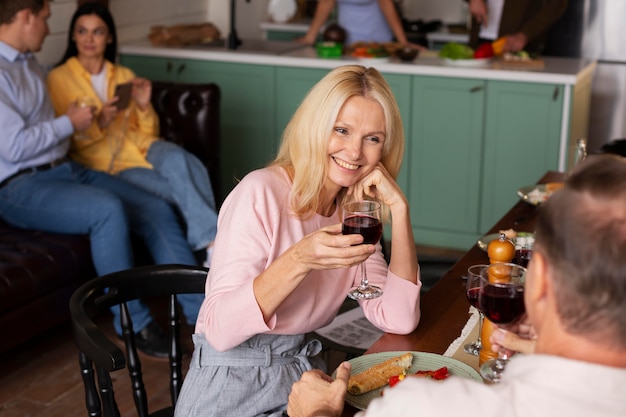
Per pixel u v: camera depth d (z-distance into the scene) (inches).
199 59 183.3
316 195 68.6
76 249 125.1
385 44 183.6
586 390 35.8
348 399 57.6
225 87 183.5
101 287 74.3
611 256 35.0
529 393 36.7
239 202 67.4
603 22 204.1
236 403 67.1
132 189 140.1
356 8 198.8
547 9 182.9
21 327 116.6
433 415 38.6
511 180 167.0
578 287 35.7
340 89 66.6
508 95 162.6
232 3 184.9
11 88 129.3
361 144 67.6
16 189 130.7
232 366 67.5
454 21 252.8
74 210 126.6
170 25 215.3
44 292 119.6
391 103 68.5
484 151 167.3
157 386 117.5
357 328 91.6
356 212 62.0
